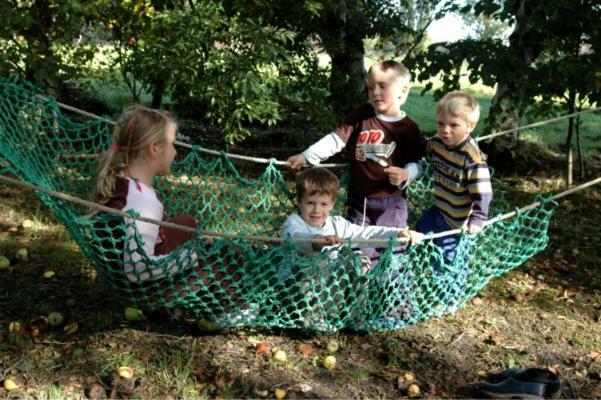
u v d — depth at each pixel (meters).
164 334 2.12
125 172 1.96
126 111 1.98
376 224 2.43
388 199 2.41
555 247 3.18
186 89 3.92
